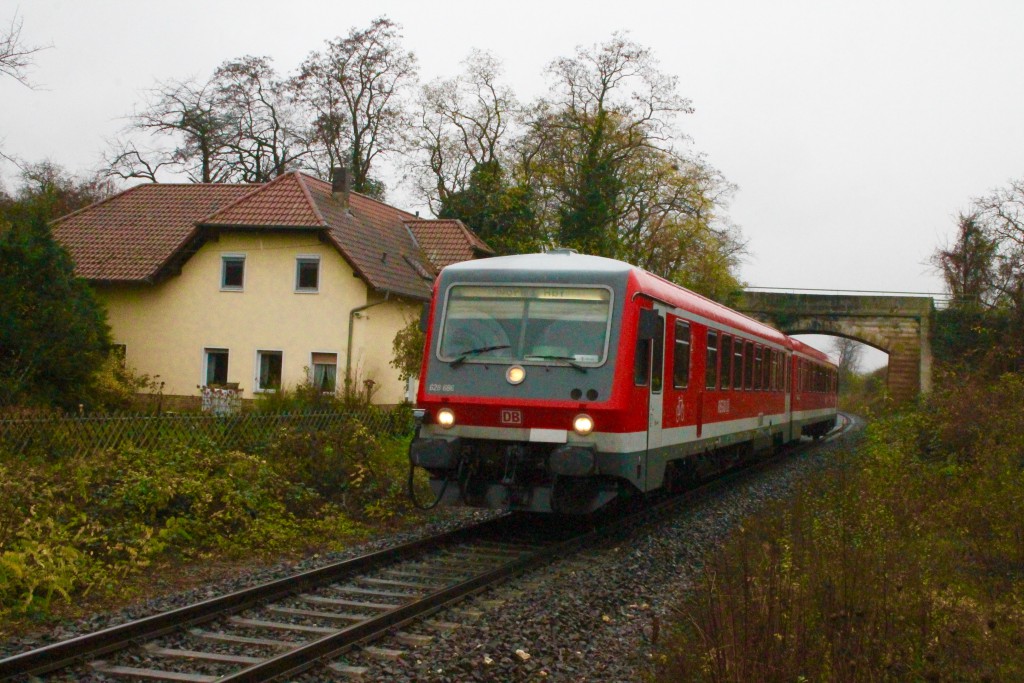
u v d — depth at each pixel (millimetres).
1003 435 14703
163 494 11062
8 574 7945
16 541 8781
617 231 41062
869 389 61562
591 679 6543
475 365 11336
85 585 8578
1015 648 6770
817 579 7258
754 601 6586
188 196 32750
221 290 29359
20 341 17125
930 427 17531
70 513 10211
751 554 8906
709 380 15195
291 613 7910
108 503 10742
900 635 6438
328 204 30484
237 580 9250
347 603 8297
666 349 12719
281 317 28922
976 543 9727
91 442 13422
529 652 7000
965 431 16281
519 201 39812
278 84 42875
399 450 18000
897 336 48000
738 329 17359
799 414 26469
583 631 7711
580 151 39719
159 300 29828
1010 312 23281
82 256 30141
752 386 18812
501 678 6438
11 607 7691
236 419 15508
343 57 41719
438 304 11742
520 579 9562
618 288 11258
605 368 10977
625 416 10969
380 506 13148
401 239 33875
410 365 23203
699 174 42031
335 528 11922
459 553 10891
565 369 11039
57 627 7422
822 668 5859
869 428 23016
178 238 30547
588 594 8906
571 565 10305
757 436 19562
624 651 7234
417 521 13094
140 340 29875
